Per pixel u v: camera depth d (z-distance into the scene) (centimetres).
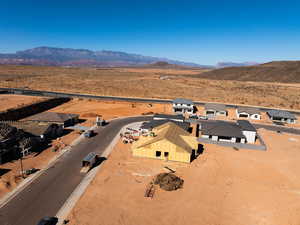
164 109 7288
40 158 3303
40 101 6525
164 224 2066
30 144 3494
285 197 2578
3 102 6625
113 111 6662
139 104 7781
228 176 3017
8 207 2195
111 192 2533
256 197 2558
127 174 2958
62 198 2388
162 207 2306
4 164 3022
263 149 4034
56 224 2002
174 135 3734
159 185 2703
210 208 2325
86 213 2170
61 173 2908
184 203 2388
